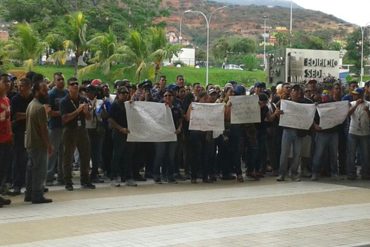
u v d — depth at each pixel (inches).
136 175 546.9
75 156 611.5
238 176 550.9
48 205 421.1
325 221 379.6
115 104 509.0
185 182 545.6
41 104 424.5
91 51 2153.1
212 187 515.2
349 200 457.7
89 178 499.2
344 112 561.6
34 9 2474.2
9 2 2475.4
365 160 574.2
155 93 567.2
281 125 552.4
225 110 544.7
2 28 2918.3
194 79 2628.0
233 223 368.8
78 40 2001.7
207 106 536.1
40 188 427.8
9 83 433.4
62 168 508.1
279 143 585.3
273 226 362.3
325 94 576.1
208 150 540.4
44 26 2349.9
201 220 376.2
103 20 2447.1
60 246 309.0
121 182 521.3
